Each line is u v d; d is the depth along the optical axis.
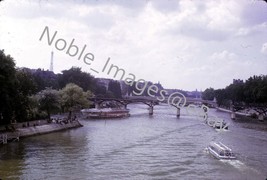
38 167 67.38
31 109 111.44
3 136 87.56
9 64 87.38
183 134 121.19
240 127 150.88
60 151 82.25
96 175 64.00
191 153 87.00
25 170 65.06
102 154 81.19
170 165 73.62
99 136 109.62
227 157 80.94
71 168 67.56
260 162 79.75
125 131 124.81
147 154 83.62
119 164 72.25
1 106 88.50
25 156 75.38
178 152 87.38
